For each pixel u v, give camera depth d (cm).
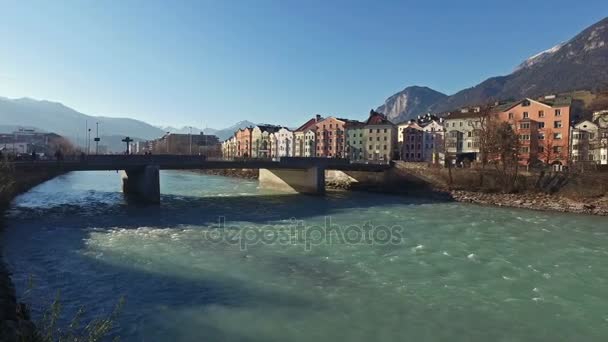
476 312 1634
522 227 3538
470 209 4806
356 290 1852
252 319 1527
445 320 1558
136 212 4075
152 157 4938
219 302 1678
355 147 11612
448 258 2405
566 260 2400
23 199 4966
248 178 9881
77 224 3341
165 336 1377
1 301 1346
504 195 5688
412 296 1791
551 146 7456
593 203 4850
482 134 6475
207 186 7569
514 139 6300
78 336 1302
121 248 2519
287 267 2178
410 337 1415
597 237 3123
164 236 2905
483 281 2000
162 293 1764
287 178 6869
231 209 4469
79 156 4559
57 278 1927
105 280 1914
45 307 1557
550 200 5191
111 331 1395
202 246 2609
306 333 1427
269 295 1769
